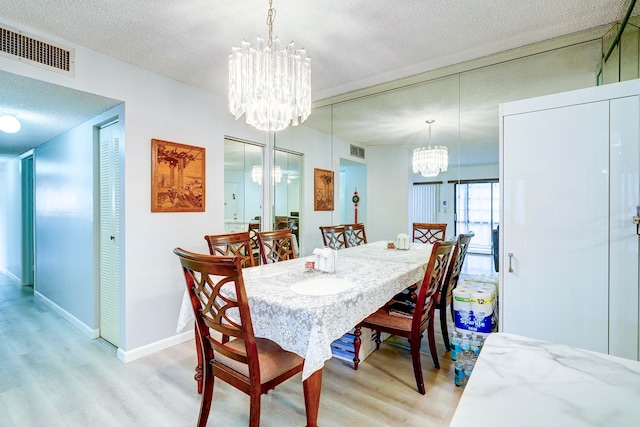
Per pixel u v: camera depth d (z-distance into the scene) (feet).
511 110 6.28
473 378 2.23
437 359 7.38
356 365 7.38
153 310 8.49
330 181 11.89
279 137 13.03
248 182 11.88
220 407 6.09
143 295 8.27
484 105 8.70
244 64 5.95
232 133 10.88
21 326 10.28
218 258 4.25
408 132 10.16
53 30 6.51
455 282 8.44
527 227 6.15
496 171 8.64
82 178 9.86
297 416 5.82
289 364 5.08
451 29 6.66
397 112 10.27
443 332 8.24
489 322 6.56
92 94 7.39
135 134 8.11
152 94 8.49
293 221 12.88
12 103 7.95
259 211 12.28
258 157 12.33
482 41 7.18
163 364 7.82
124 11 5.89
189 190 9.36
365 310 5.48
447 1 5.69
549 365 2.38
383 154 10.71
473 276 8.80
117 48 7.28
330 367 7.50
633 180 5.22
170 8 5.81
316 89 10.34
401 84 9.81
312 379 4.81
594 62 7.30
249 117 6.60
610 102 5.40
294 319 4.61
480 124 8.80
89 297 9.58
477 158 8.93
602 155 5.47
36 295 13.50
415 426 5.46
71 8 5.77
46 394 6.53
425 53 7.76
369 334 8.14
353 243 11.34
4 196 18.31
